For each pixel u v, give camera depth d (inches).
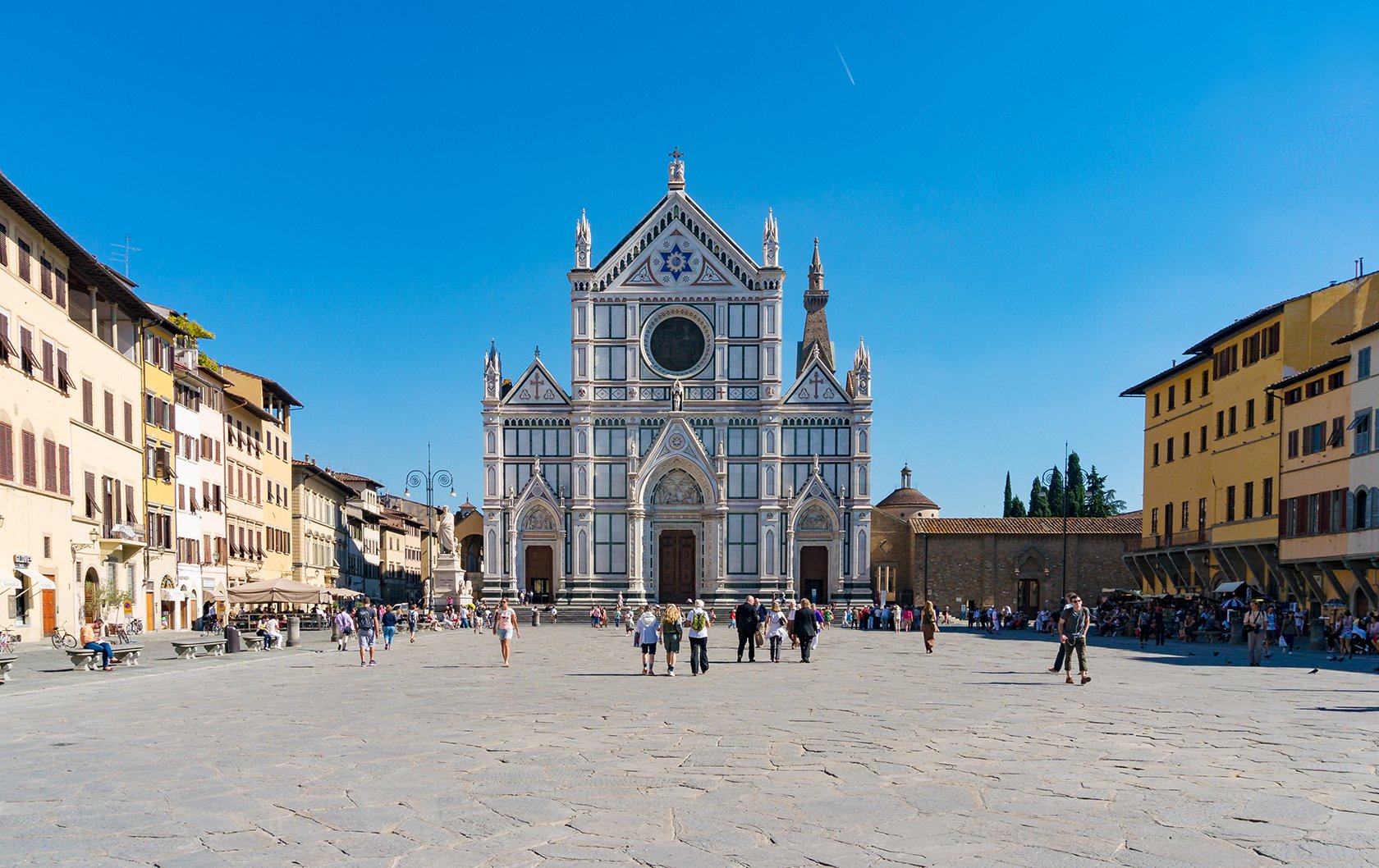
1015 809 549.0
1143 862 452.8
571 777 637.3
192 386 2854.3
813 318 6510.8
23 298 1879.9
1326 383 2262.6
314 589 2620.6
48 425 1973.4
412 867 455.8
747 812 544.7
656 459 3954.2
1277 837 491.8
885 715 940.0
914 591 3924.7
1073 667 1544.0
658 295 3998.5
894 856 465.7
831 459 3964.1
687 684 1283.2
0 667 1284.4
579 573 3907.5
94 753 743.1
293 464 3882.9
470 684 1296.8
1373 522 2059.5
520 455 3981.3
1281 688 1196.5
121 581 2346.2
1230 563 2743.6
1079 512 5531.5
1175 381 3142.2
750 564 3932.1
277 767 677.9
